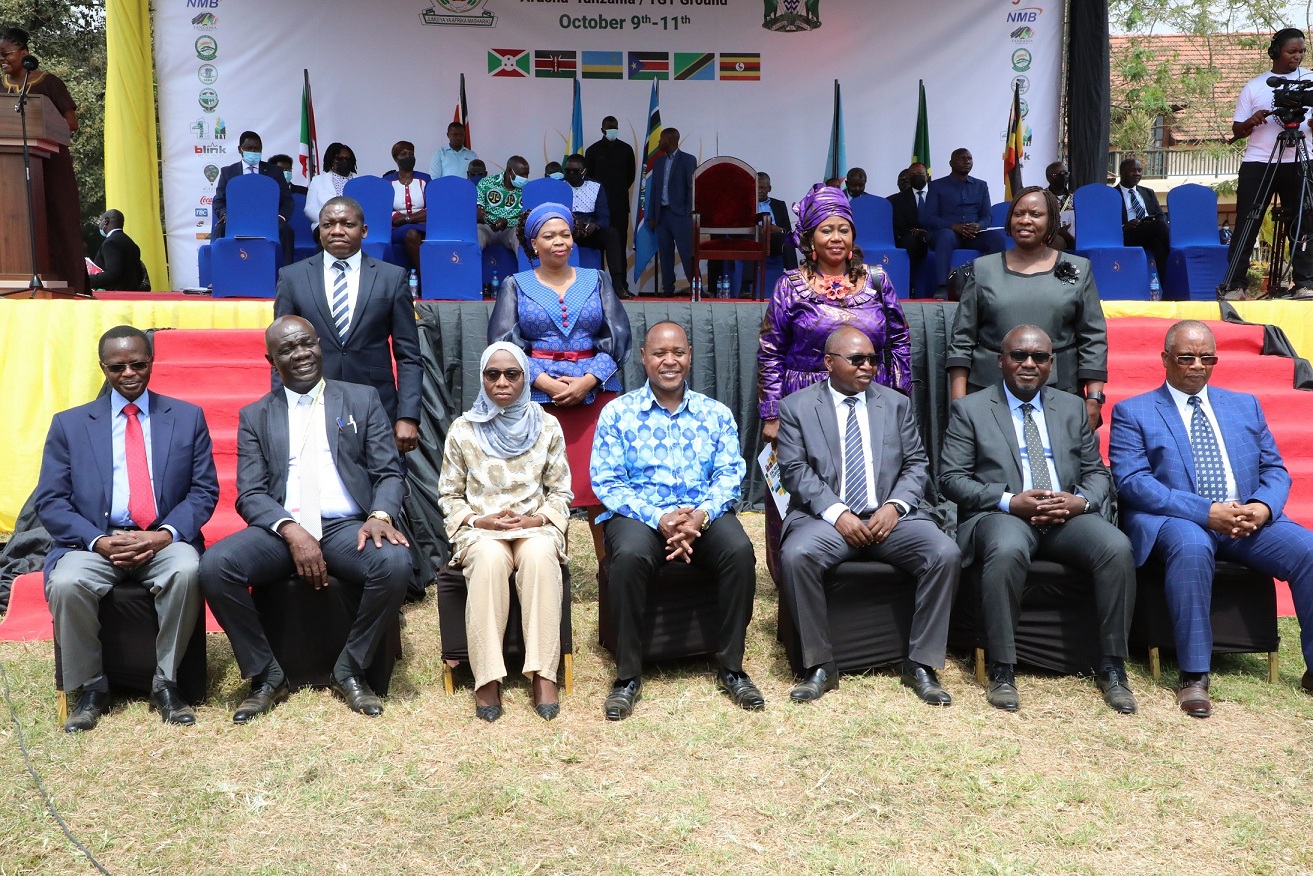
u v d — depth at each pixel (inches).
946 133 418.6
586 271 181.6
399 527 160.9
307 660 152.1
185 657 147.3
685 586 157.5
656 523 154.0
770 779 126.0
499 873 105.8
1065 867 107.8
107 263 316.8
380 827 114.7
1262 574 159.3
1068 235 325.4
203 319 236.7
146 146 388.2
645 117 415.5
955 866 107.7
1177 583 152.8
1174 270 301.7
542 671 144.9
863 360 160.4
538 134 413.7
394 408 180.9
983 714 146.3
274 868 106.4
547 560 147.9
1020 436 165.3
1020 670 162.6
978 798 121.5
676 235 374.9
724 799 121.1
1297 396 231.9
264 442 154.3
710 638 158.7
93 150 704.4
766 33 413.7
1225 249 297.1
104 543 142.6
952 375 183.9
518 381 154.2
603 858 108.7
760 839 112.6
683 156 374.0
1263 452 165.8
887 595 158.1
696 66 414.0
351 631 148.4
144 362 152.2
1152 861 109.3
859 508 159.3
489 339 179.0
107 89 378.0
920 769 128.7
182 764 129.5
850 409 163.9
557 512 155.5
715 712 145.8
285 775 126.1
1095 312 177.3
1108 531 153.4
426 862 108.0
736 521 157.2
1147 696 153.6
